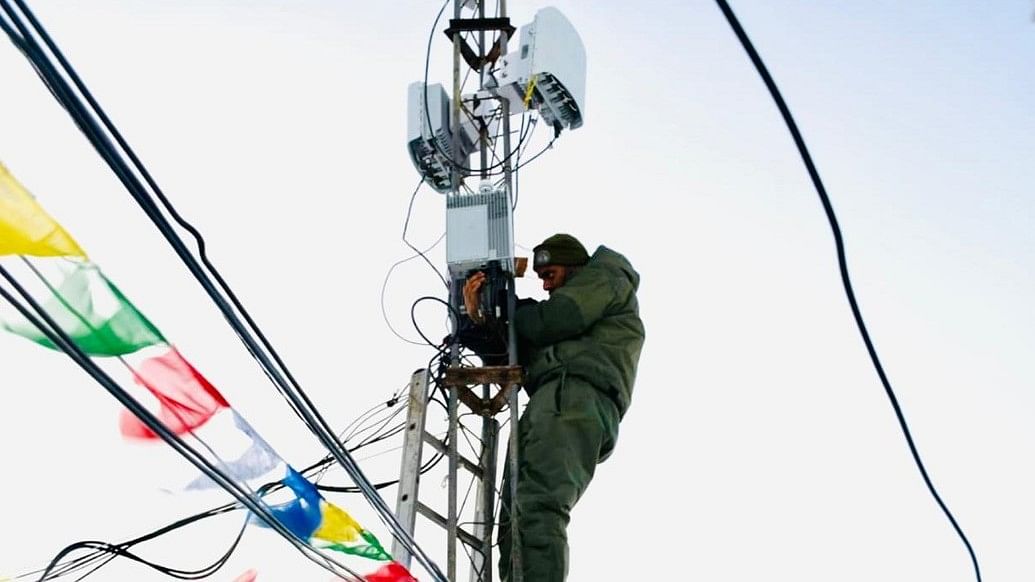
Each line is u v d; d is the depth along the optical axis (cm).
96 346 356
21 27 306
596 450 757
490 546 758
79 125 335
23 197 308
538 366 801
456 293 827
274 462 448
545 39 893
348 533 511
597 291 807
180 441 384
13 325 328
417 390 784
